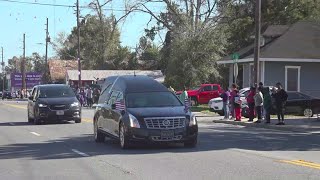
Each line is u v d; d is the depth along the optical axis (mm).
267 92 24062
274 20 51906
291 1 51750
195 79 48531
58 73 102000
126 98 14789
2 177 10164
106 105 16078
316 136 19016
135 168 10992
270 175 9992
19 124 24719
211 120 28344
